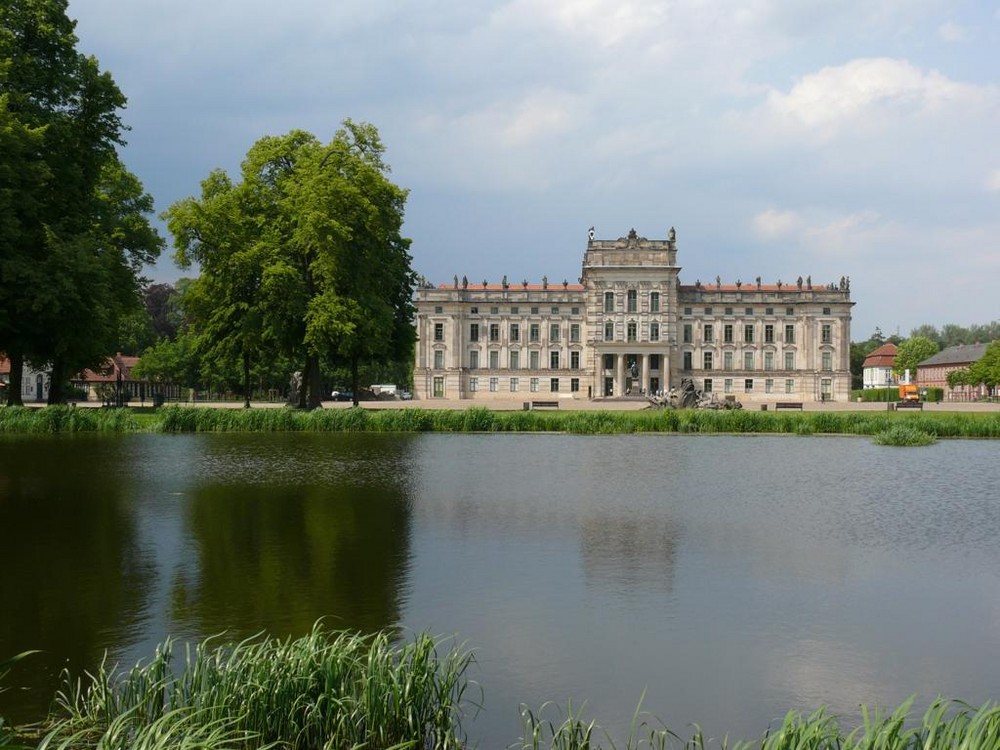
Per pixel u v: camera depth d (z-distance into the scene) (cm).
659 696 1121
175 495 2622
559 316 14288
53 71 4956
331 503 2506
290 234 6744
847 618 1438
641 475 3222
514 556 1850
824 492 2809
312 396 7000
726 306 14238
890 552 1911
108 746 835
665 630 1370
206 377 12875
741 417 5738
